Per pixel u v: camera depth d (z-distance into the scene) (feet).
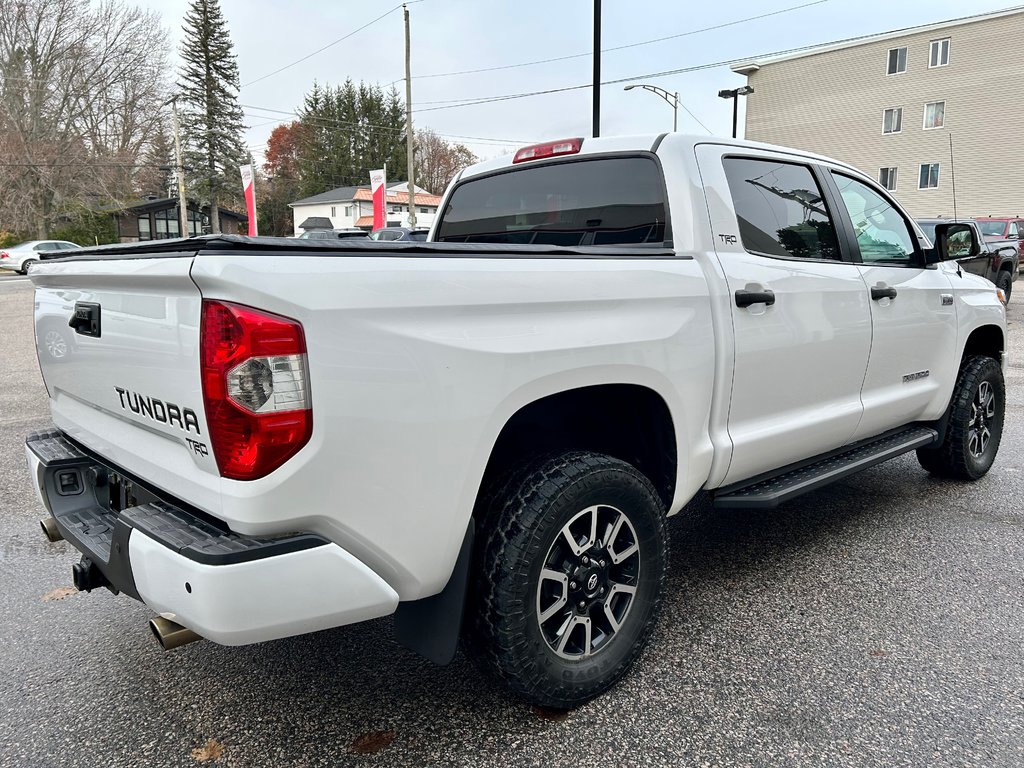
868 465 11.71
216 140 211.41
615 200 10.05
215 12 211.20
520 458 7.69
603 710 7.87
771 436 9.87
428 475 6.41
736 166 10.04
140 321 6.51
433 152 295.69
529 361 6.97
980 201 110.83
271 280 5.55
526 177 11.38
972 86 109.40
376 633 9.59
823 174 11.53
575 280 7.46
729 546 12.34
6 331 43.21
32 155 139.13
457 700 8.09
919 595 10.44
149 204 194.29
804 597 10.41
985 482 15.47
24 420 21.62
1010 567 11.32
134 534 6.24
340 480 5.92
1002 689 8.15
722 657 8.87
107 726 7.72
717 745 7.29
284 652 9.14
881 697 8.03
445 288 6.42
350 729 7.61
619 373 7.78
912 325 12.45
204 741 7.47
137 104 155.33
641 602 8.29
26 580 11.30
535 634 7.26
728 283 9.09
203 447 5.92
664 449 8.78
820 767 6.95
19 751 7.32
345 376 5.83
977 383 14.55
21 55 140.77
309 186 271.28
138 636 9.59
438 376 6.34
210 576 5.57
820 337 10.45
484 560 7.14
